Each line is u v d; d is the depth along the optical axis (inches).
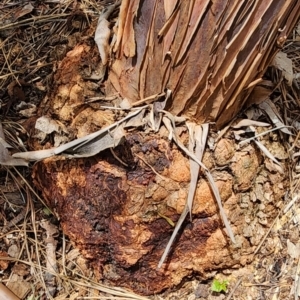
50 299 28.7
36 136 29.7
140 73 25.6
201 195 26.7
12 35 37.1
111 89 27.6
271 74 30.7
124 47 25.4
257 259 29.4
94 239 28.1
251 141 27.9
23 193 31.4
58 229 30.5
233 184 27.5
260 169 28.8
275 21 22.5
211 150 26.9
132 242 27.3
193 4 22.1
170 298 28.9
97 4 38.4
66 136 28.3
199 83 24.5
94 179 27.1
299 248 29.3
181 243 27.8
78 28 37.0
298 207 30.2
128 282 28.7
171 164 26.3
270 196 29.1
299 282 28.4
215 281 29.0
